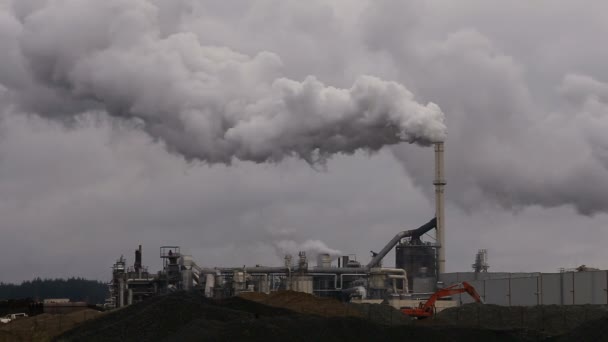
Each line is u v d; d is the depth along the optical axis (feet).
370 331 343.26
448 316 476.95
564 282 500.74
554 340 360.07
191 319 381.40
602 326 334.24
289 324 343.26
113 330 378.12
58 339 404.98
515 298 558.56
